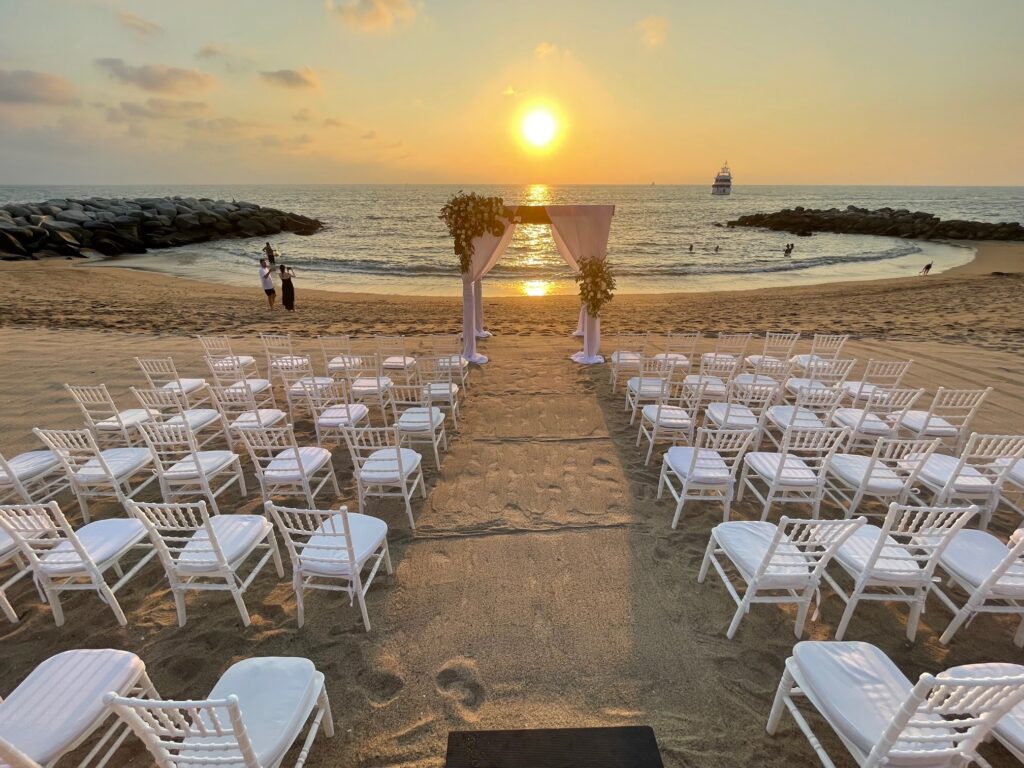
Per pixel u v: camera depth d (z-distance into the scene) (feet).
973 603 10.37
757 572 10.55
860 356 31.91
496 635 11.30
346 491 17.38
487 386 27.20
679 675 10.32
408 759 8.82
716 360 23.72
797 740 9.10
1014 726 7.34
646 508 16.08
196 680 10.34
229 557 11.30
